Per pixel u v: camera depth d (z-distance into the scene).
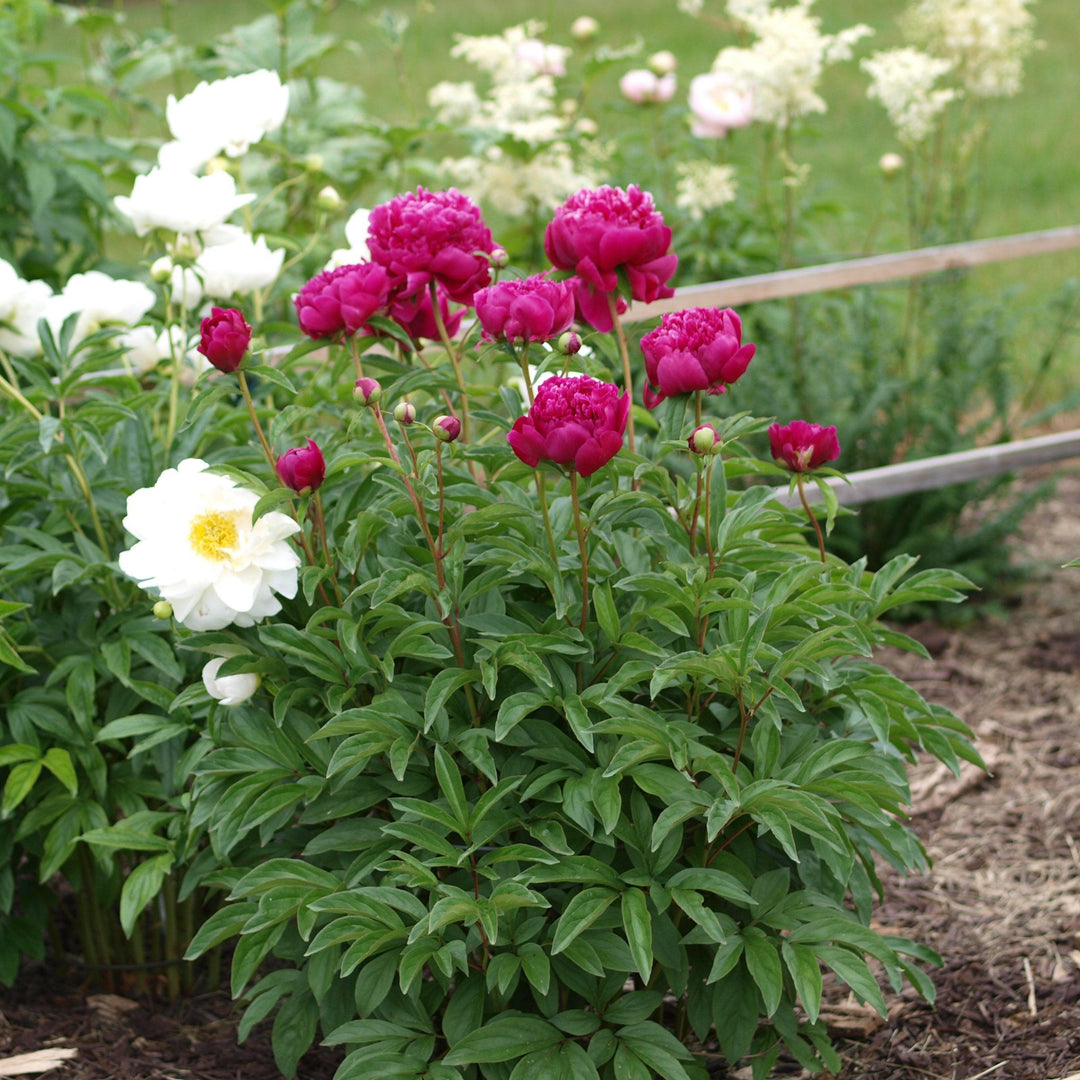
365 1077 1.74
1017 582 4.16
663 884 1.80
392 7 12.62
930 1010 2.34
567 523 1.97
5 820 2.30
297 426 2.54
